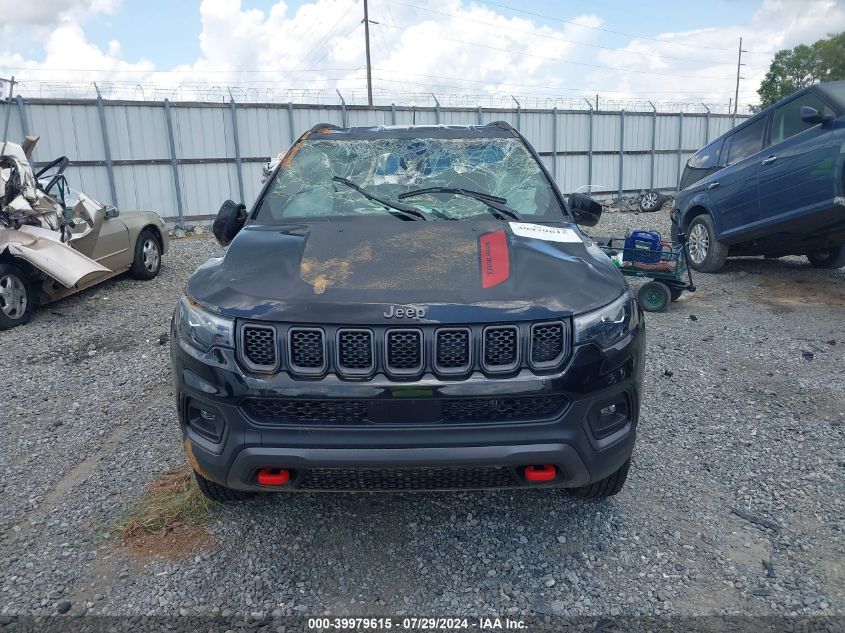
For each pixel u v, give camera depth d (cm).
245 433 253
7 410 475
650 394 480
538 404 255
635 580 277
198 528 315
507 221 336
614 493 322
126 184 1628
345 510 329
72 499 345
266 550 298
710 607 260
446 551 297
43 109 1505
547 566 287
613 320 263
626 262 734
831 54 4594
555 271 277
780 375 518
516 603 264
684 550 297
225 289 272
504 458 248
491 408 253
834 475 360
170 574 282
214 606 263
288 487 262
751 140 834
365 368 249
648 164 2366
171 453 392
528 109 2078
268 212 357
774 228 768
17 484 364
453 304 252
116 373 550
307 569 285
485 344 248
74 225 792
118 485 357
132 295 867
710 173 909
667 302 721
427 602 265
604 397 261
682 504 334
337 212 350
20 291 713
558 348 253
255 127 1755
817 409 449
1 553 299
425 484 263
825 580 275
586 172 2242
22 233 711
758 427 423
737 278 887
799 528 312
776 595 266
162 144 1655
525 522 319
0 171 709
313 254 294
